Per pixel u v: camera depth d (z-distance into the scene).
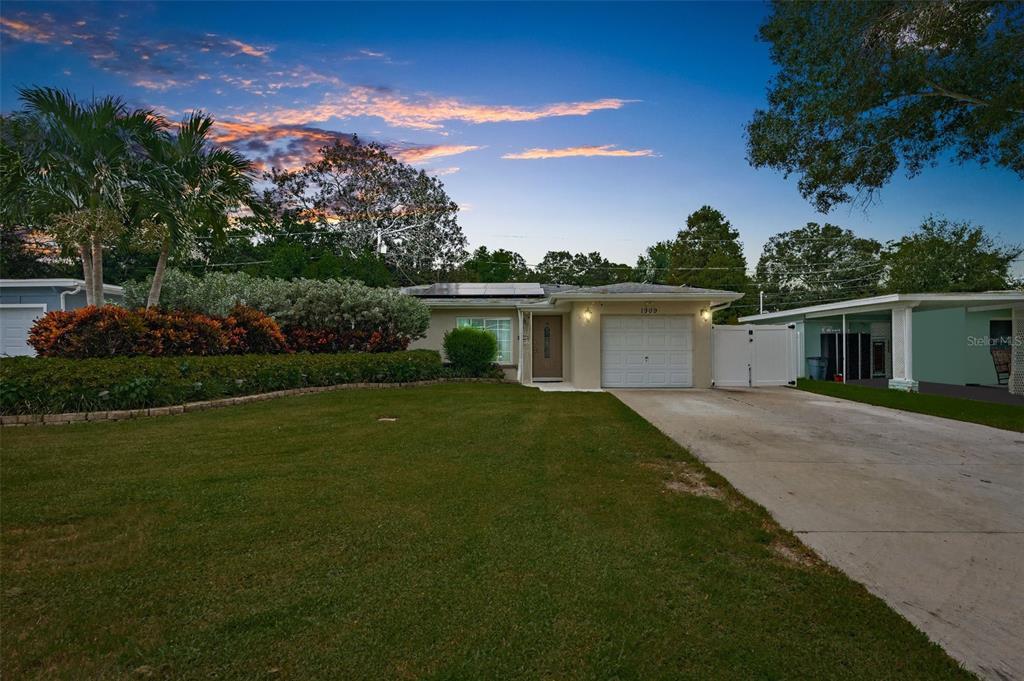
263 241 37.41
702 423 9.20
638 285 16.94
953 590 3.38
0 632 2.65
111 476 5.30
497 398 11.91
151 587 3.13
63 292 16.12
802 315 21.17
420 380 15.37
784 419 9.71
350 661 2.48
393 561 3.54
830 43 8.03
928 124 8.85
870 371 21.56
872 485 5.63
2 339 16.23
